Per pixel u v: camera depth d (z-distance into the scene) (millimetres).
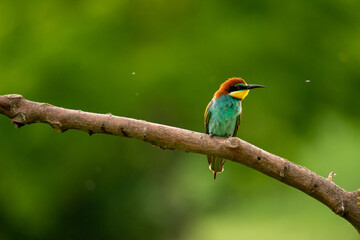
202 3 14906
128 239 18359
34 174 15039
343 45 14586
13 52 14414
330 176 5707
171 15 15000
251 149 5590
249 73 14281
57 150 15148
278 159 5570
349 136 15773
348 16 14586
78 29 14625
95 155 15922
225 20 14688
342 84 14547
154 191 18797
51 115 5570
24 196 14969
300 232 15992
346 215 5453
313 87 14422
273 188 17203
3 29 14570
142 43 14891
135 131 5590
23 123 5617
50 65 14266
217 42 14539
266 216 17875
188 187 19000
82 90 14430
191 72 14297
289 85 14312
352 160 16375
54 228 16516
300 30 14586
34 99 14125
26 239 16141
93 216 17734
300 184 5523
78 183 16344
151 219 18609
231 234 16891
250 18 14648
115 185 17875
